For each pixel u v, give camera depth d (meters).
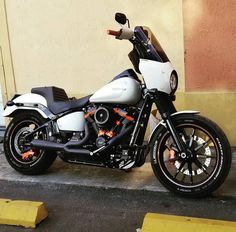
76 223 2.75
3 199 2.96
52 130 3.35
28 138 3.48
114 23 4.12
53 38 4.35
